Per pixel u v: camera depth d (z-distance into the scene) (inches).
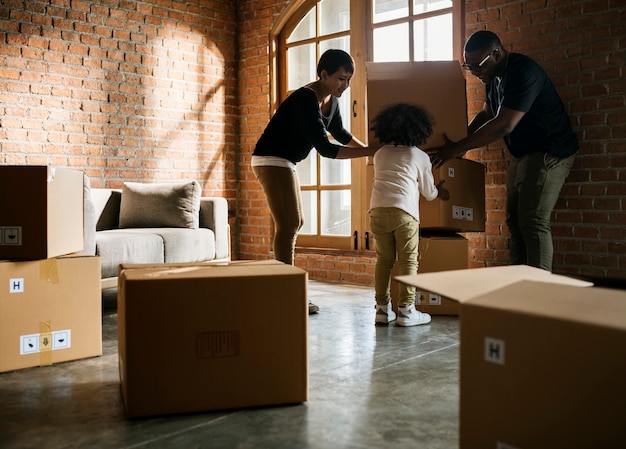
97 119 170.4
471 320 38.3
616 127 119.0
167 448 55.1
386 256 110.0
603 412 33.0
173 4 185.9
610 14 119.3
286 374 66.4
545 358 35.1
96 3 169.5
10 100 154.4
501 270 49.3
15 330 80.5
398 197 105.7
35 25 158.4
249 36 198.4
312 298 143.0
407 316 110.0
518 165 118.0
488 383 37.7
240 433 58.6
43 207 81.3
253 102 198.2
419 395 70.5
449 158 113.3
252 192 199.6
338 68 111.0
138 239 134.8
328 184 179.0
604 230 121.1
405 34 157.6
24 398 69.4
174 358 62.8
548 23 127.7
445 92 114.8
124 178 176.4
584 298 39.0
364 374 79.4
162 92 184.1
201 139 193.8
